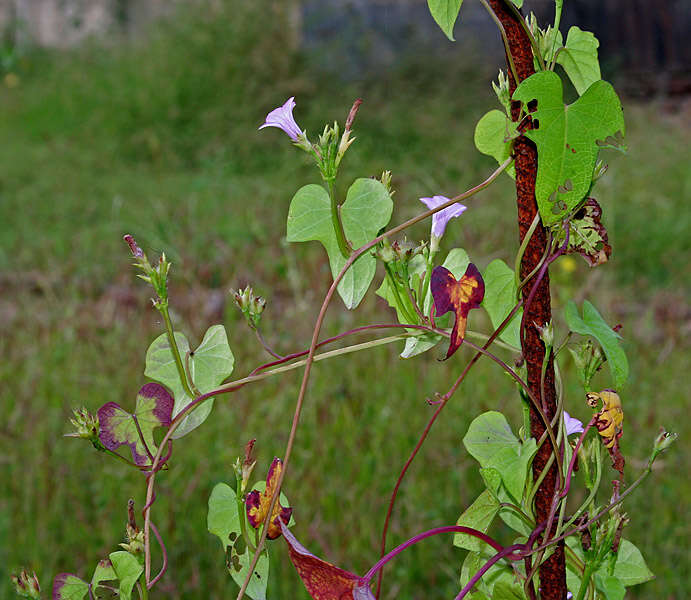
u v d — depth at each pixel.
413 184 6.35
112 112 8.86
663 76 11.77
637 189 6.36
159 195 6.77
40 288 4.77
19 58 11.16
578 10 12.05
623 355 0.94
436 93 8.95
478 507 1.01
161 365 1.03
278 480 0.93
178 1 9.98
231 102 8.43
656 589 2.32
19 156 8.14
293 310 3.98
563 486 0.98
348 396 3.13
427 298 1.05
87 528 2.51
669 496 2.65
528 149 0.97
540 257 0.99
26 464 2.79
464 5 9.92
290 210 0.98
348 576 0.84
